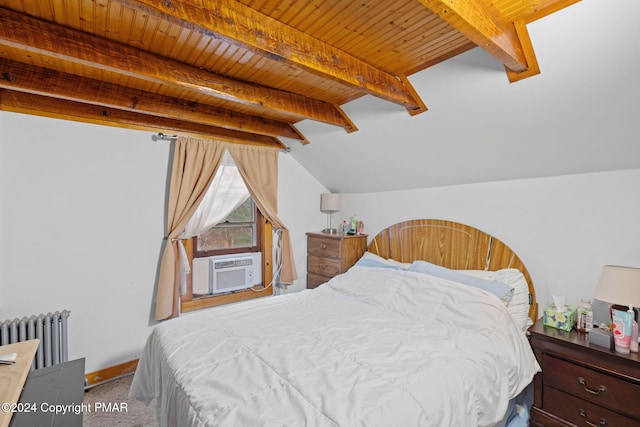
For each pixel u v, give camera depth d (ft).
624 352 5.16
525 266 7.58
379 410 3.81
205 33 4.08
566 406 5.66
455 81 6.07
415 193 10.07
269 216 11.02
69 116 7.76
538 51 4.83
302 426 3.51
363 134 8.93
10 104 7.10
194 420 3.84
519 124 6.26
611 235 6.31
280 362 4.92
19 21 4.44
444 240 9.18
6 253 7.16
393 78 6.58
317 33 5.08
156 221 9.13
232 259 10.64
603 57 4.52
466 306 6.57
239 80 6.76
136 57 5.49
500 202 8.04
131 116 8.50
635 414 4.91
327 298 8.38
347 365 4.85
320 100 8.07
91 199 8.15
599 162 6.23
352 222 11.76
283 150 11.48
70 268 7.91
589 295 6.61
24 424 4.14
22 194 7.32
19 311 7.31
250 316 7.02
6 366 4.27
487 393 4.80
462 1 3.73
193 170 9.37
